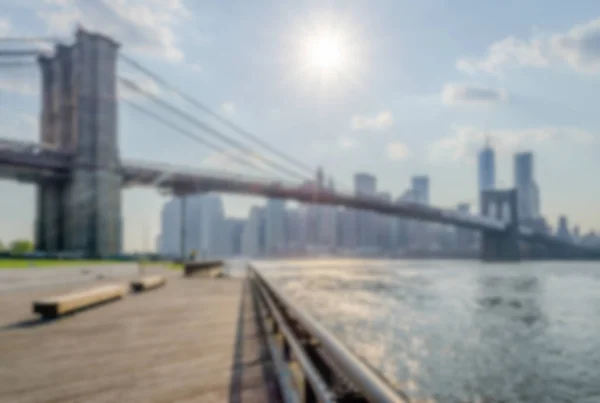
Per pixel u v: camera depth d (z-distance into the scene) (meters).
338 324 27.41
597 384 15.99
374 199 114.81
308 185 100.62
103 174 71.06
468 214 158.12
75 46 77.06
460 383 15.70
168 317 9.34
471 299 45.66
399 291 53.50
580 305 41.22
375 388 1.69
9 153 63.34
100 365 5.33
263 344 6.54
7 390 4.39
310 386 3.02
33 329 7.86
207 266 30.61
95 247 68.00
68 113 78.12
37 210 71.94
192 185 82.50
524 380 16.41
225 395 4.16
